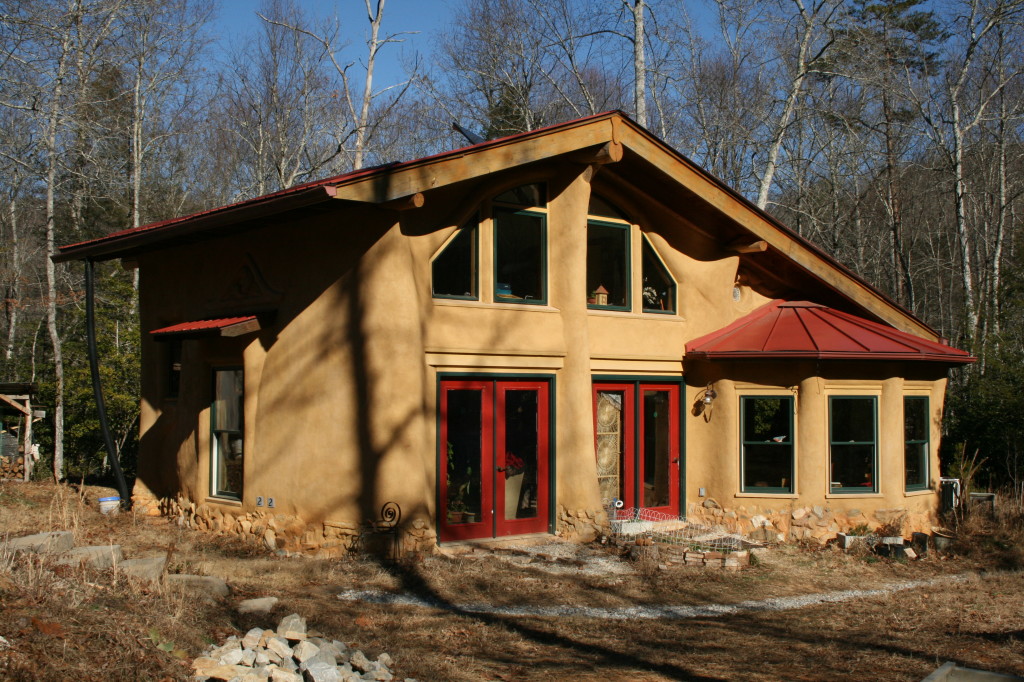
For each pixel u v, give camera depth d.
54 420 22.19
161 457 14.56
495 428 12.65
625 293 14.35
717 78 29.12
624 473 14.08
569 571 11.20
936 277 33.06
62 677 5.31
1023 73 25.34
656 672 7.36
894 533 14.11
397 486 11.06
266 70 34.38
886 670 7.49
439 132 34.53
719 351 14.17
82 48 22.72
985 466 18.27
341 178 10.17
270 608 8.43
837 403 14.33
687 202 14.31
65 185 25.09
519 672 7.21
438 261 12.20
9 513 12.36
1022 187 26.28
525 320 12.84
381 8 27.97
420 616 8.87
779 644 8.45
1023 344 20.19
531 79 31.64
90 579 7.28
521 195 13.11
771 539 13.89
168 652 6.21
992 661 7.77
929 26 26.08
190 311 14.05
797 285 16.23
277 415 12.02
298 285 12.03
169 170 32.72
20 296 26.64
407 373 11.21
